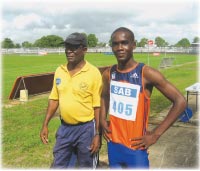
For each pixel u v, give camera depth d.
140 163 3.37
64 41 4.21
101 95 3.74
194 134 7.76
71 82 4.27
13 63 37.72
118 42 3.36
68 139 4.39
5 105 11.27
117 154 3.49
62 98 4.32
